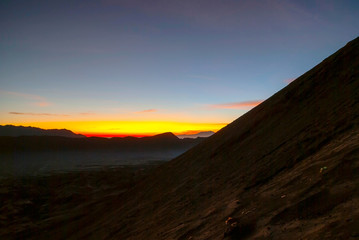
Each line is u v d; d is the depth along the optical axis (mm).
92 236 13227
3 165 129625
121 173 79562
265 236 3189
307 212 3232
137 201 15695
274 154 7961
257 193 5316
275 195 4512
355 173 3430
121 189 45969
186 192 10148
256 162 8422
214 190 8195
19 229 25203
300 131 8617
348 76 11031
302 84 15188
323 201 3248
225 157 12719
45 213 33000
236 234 3717
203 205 7141
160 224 7793
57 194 47406
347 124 6277
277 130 11188
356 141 4551
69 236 17953
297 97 13805
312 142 6730
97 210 24328
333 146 5328
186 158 20078
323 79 13398
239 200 5508
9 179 73250
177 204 9031
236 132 16812
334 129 6539
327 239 2377
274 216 3639
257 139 12148
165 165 23922
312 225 2846
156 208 10703
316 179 4004
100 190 48594
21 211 34812
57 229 22438
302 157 6164
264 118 14961
